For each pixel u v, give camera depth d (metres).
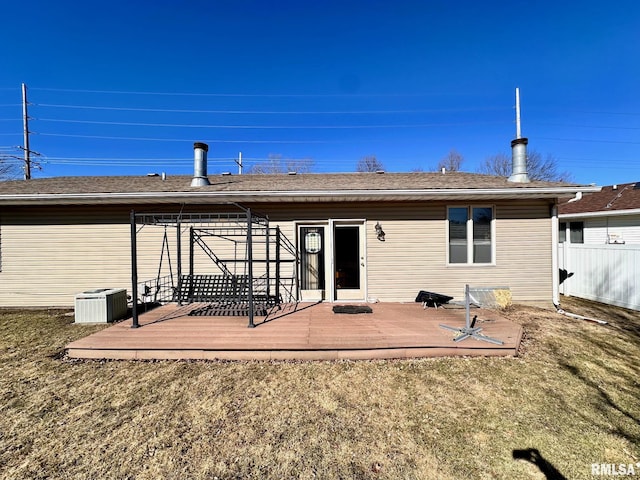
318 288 7.61
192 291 7.27
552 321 6.12
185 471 2.31
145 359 4.32
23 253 7.56
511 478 2.24
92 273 7.57
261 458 2.45
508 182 7.55
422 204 7.46
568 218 13.83
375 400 3.28
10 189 7.66
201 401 3.27
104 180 9.62
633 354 4.53
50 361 4.29
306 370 3.98
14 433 2.75
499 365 4.10
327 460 2.42
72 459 2.43
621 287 7.45
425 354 4.34
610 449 2.54
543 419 2.95
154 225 7.16
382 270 7.51
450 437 2.69
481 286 7.43
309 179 9.33
